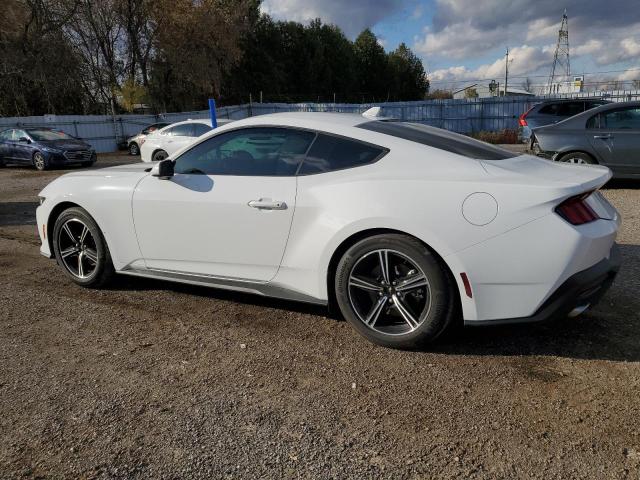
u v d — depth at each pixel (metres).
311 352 3.16
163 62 34.44
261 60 46.34
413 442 2.29
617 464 2.11
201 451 2.24
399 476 2.08
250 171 3.54
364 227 3.04
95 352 3.18
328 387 2.75
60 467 2.15
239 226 3.48
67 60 28.03
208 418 2.48
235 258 3.56
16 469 2.14
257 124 3.59
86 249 4.30
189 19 32.53
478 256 2.81
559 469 2.10
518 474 2.08
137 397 2.67
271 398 2.65
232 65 37.69
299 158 3.40
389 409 2.54
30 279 4.63
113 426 2.42
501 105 28.23
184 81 35.28
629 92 27.78
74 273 4.41
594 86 30.86
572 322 3.49
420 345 3.09
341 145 3.32
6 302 4.04
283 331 3.47
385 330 3.16
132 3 32.28
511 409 2.52
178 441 2.31
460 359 3.03
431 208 2.88
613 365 2.90
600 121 8.50
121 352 3.18
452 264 2.86
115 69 32.72
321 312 3.79
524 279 2.78
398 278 3.09
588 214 2.86
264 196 3.38
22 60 26.77
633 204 7.52
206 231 3.62
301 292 3.39
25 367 2.99
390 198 2.99
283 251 3.37
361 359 3.05
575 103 12.89
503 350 3.12
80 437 2.34
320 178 3.28
